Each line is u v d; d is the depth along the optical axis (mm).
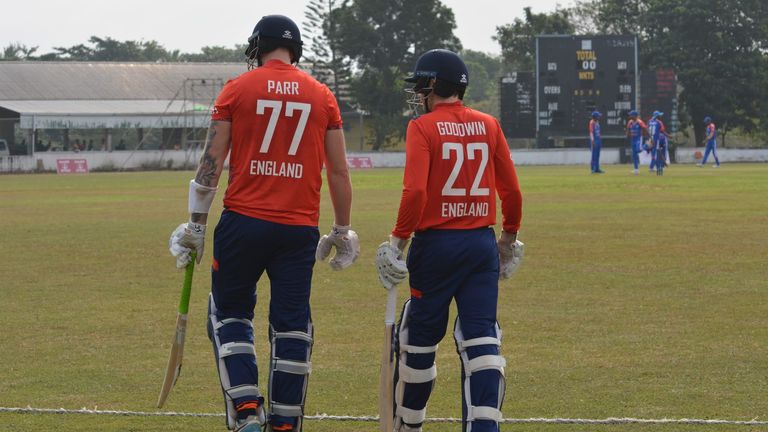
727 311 37031
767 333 33062
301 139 21125
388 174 180250
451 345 32312
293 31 21766
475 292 20734
